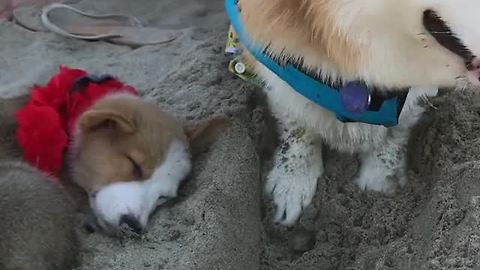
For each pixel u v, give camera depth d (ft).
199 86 5.56
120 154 4.94
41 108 4.92
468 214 4.81
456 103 5.34
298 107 5.07
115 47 6.01
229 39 5.45
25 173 4.74
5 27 6.10
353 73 4.61
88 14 6.21
